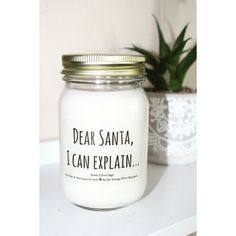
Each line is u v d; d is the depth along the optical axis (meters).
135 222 0.44
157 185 0.56
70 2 0.62
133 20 0.70
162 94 0.62
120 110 0.43
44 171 0.61
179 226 0.44
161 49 0.67
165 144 0.63
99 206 0.45
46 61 0.61
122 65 0.42
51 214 0.46
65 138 0.45
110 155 0.44
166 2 0.76
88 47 0.65
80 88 0.44
